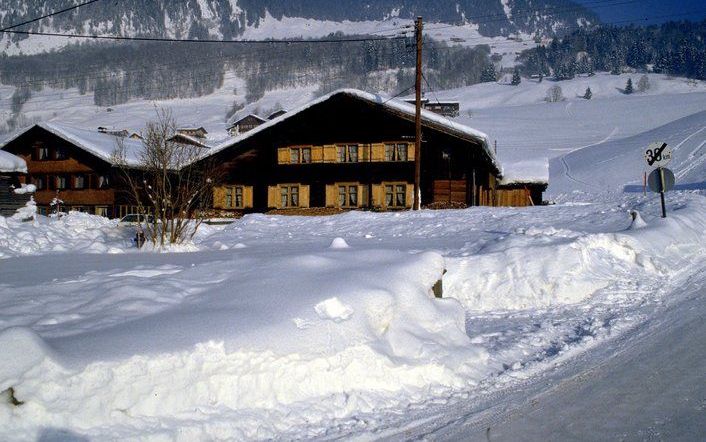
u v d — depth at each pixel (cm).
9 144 4947
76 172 4794
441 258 911
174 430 515
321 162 3794
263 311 668
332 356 637
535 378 736
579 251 1248
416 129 2961
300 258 883
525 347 876
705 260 1520
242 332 606
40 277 1168
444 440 549
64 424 489
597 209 2445
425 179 3612
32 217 2698
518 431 571
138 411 521
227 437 533
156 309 705
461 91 19862
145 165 2109
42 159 4922
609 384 699
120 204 4625
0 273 1257
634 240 1408
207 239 2378
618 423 585
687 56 19938
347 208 3712
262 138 3897
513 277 1201
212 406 555
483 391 691
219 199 3909
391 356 685
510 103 17262
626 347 845
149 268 1078
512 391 689
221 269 900
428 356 717
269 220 2694
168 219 2092
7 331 503
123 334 583
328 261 876
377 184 3700
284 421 571
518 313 1111
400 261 874
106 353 531
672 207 2425
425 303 795
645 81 17675
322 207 3753
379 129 3712
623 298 1152
